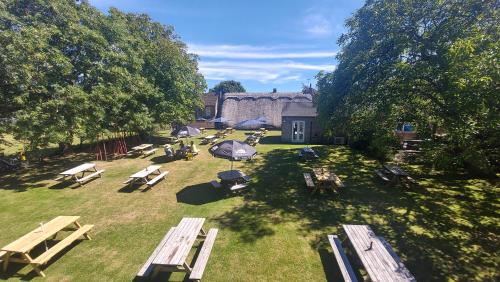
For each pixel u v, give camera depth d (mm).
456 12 11047
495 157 10406
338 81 15812
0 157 16547
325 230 8648
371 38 13656
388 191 12117
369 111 15336
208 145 24547
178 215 9820
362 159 18328
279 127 38156
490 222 9133
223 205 10711
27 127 12844
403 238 8164
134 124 20547
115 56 18328
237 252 7449
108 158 19375
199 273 6035
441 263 6965
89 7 18547
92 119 16703
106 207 10570
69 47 16578
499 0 10398
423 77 11500
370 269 5562
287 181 13648
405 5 12070
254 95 42031
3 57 11906
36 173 15445
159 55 24266
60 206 10672
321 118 17375
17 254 7008
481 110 8805
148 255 7355
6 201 11180
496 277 6426
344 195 11664
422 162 16656
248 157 10977
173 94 25375
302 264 6938
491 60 7789
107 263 7004
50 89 14477
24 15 14445
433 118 12547
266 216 9680
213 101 43406
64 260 7125
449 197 11352
